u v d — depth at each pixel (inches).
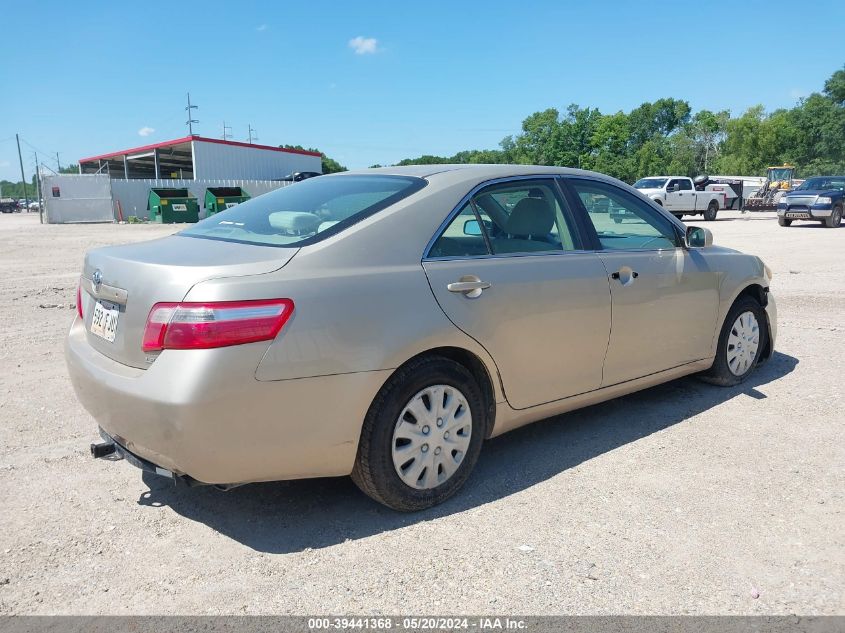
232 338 104.9
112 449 128.5
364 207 129.9
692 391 198.1
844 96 3393.2
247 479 112.0
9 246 692.7
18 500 133.3
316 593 103.8
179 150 1688.0
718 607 99.6
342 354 113.4
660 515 126.2
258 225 135.0
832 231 821.2
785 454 152.8
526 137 2883.9
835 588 104.0
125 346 115.7
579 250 154.9
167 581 107.2
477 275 132.6
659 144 3019.2
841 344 252.8
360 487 124.7
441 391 127.6
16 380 210.5
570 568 109.5
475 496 135.0
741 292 201.0
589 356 153.4
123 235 871.1
